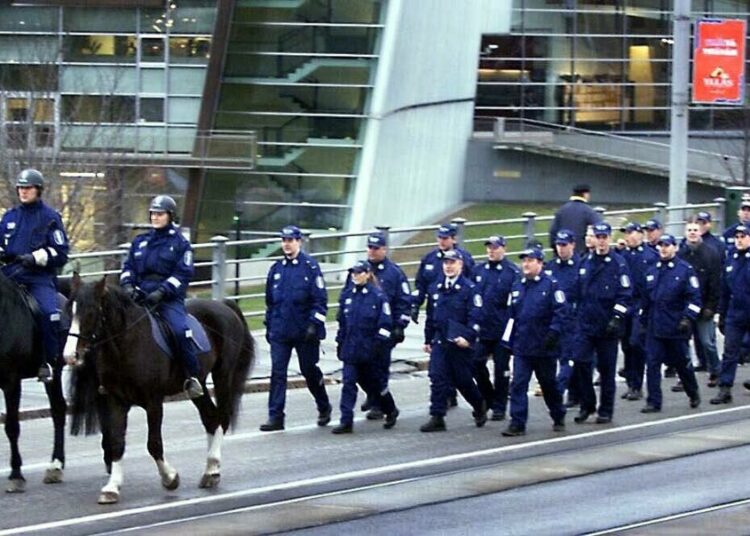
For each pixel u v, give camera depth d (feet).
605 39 200.64
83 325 41.93
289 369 72.08
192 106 148.05
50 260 46.75
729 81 91.20
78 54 148.05
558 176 195.62
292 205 146.20
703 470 49.55
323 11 144.56
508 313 58.23
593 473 49.11
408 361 76.64
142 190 145.79
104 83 145.79
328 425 58.95
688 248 69.15
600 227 59.11
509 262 61.16
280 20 144.66
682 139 92.89
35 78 139.03
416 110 163.32
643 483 47.39
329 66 145.07
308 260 57.67
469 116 193.06
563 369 59.47
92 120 144.46
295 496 45.37
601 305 58.90
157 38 148.15
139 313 43.98
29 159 119.44
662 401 64.85
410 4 150.61
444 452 52.90
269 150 146.10
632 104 201.46
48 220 47.16
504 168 195.11
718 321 73.51
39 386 66.44
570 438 55.83
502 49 199.93
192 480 47.52
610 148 194.08
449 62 177.88
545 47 200.03
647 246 67.36
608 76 200.95
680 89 92.22
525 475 48.62
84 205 122.31
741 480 47.83
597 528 40.75
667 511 43.06
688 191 188.24
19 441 55.06
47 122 130.11
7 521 41.47
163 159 145.07
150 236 45.80
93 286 42.39
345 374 57.31
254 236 146.61
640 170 193.47
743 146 185.68
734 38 90.94
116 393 44.04
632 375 65.67
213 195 147.33
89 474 48.78
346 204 145.69
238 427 58.44
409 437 56.29
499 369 60.03
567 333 59.31
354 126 145.48
